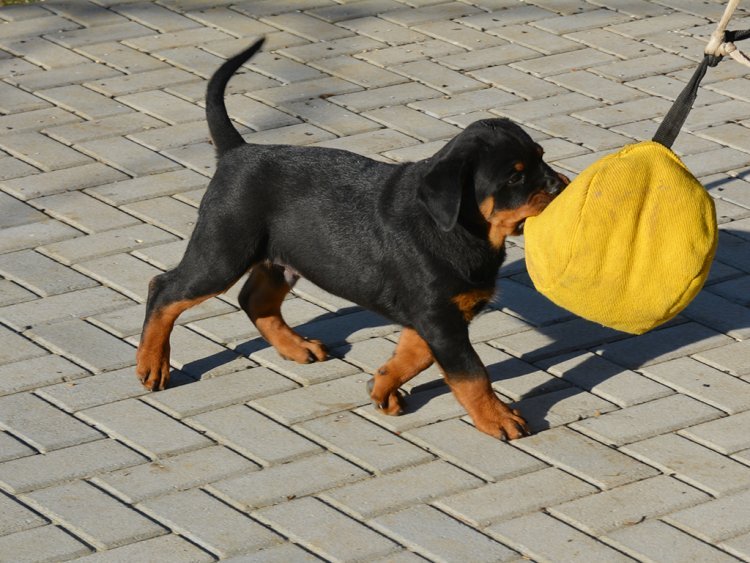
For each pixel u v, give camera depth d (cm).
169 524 294
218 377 336
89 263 372
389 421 323
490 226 311
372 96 449
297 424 322
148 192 400
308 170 325
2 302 357
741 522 296
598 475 308
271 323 341
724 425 322
